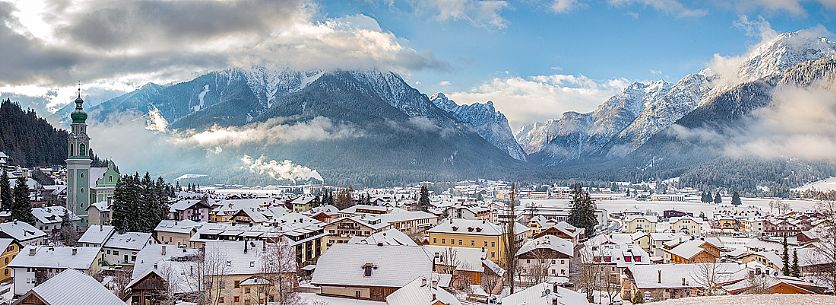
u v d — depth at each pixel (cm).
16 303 7688
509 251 13850
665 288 12200
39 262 12506
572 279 15238
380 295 10931
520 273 14638
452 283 12306
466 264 13600
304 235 15475
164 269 10338
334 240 18500
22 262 12506
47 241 16712
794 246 15762
